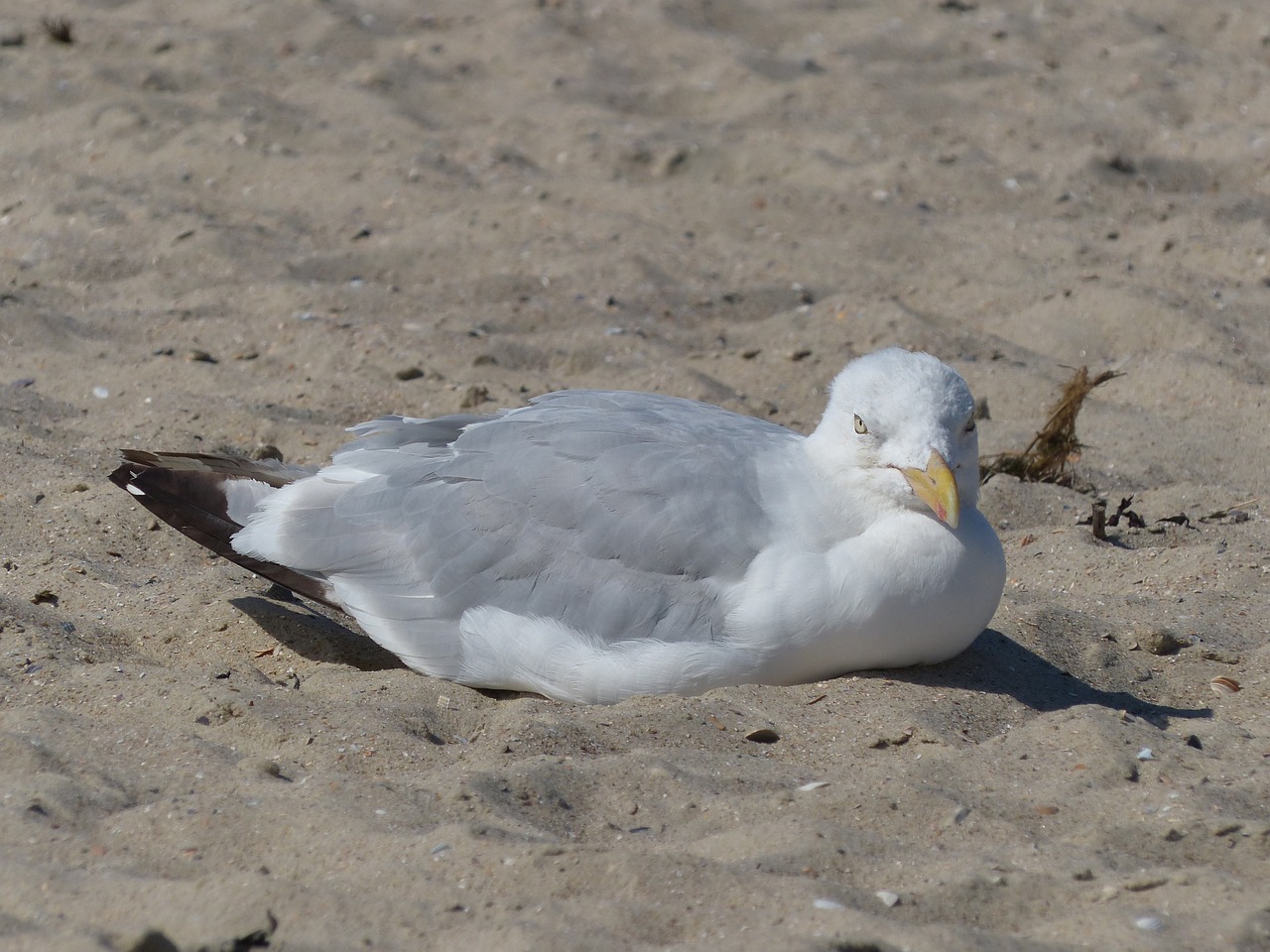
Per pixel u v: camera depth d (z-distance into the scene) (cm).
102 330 1522
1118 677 962
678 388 1441
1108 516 1227
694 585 898
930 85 2275
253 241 1722
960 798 762
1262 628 1023
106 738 793
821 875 680
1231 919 634
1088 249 1788
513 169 1964
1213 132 2100
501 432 977
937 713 871
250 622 993
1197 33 2495
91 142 1980
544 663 912
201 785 747
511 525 935
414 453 1001
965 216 1892
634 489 915
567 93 2211
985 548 919
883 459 895
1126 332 1580
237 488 1027
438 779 758
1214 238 1806
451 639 941
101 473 1202
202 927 614
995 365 1509
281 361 1463
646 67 2331
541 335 1548
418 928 625
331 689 905
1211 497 1247
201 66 2200
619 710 858
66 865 668
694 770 784
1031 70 2322
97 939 596
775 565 891
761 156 2019
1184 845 719
